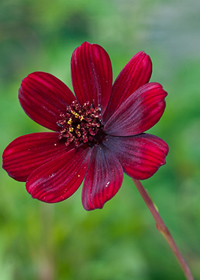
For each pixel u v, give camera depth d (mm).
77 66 220
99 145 218
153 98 209
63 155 218
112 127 218
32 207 296
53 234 287
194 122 357
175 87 377
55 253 290
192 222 321
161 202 329
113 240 297
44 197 212
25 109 219
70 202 297
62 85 222
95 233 294
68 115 220
